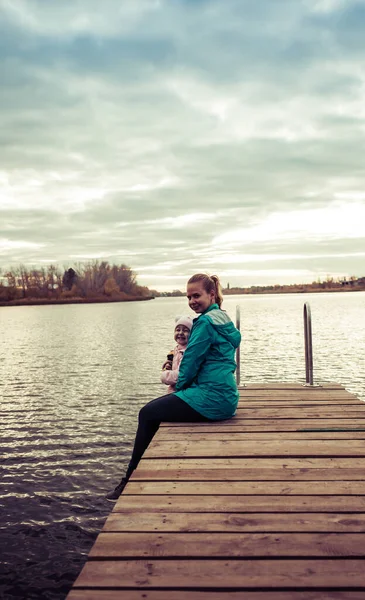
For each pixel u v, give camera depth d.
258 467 3.43
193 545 2.33
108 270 182.00
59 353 25.00
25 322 59.16
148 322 53.50
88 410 12.00
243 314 61.88
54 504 6.57
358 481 3.14
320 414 5.00
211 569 2.13
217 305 4.81
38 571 4.98
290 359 20.34
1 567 5.05
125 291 188.75
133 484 3.12
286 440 4.09
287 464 3.49
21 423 10.82
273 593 1.95
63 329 44.72
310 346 6.67
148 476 3.27
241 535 2.43
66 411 11.92
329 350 23.25
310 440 4.08
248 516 2.64
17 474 7.70
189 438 4.15
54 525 5.97
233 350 4.74
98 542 2.37
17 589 4.67
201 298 4.73
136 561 2.20
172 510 2.73
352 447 3.87
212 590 1.98
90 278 174.62
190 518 2.62
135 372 17.95
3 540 5.61
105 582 2.03
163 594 1.95
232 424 4.61
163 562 2.19
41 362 21.47
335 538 2.39
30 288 165.00
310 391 6.23
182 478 3.22
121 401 13.00
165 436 4.21
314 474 3.28
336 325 40.31
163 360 21.34
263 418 4.84
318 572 2.10
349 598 1.91
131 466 4.41
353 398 5.78
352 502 2.81
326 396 5.91
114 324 51.06
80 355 23.95
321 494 2.93
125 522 2.58
